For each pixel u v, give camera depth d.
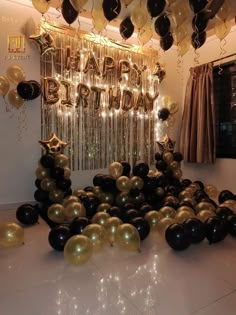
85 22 3.57
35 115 3.30
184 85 4.55
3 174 3.18
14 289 1.59
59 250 2.07
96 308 1.43
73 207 2.56
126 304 1.46
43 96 3.28
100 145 3.77
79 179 3.64
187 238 2.11
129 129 4.01
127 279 1.71
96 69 3.52
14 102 2.98
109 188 3.08
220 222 2.27
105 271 1.81
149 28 2.92
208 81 3.95
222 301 1.50
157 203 3.12
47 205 2.96
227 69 3.92
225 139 4.02
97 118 3.71
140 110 4.10
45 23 3.23
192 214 2.50
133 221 2.29
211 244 2.26
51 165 2.97
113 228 2.18
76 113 3.54
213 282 1.69
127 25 2.90
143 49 4.05
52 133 3.19
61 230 2.09
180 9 2.55
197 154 4.07
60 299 1.50
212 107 3.92
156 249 2.15
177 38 2.98
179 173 3.72
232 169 3.90
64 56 3.38
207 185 3.88
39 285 1.63
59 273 1.77
